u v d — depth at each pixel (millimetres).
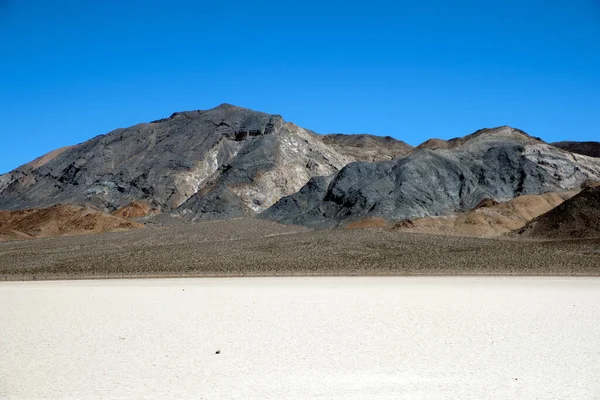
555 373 18531
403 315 30781
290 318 30188
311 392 16922
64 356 21594
